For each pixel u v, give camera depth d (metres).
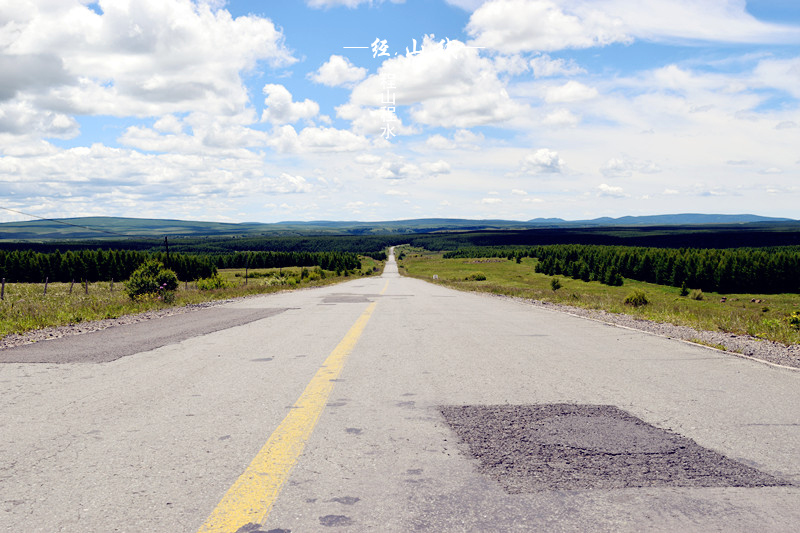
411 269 153.38
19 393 4.63
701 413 3.99
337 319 11.79
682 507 2.39
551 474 2.79
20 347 7.48
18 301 17.52
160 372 5.61
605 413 3.99
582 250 153.50
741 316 12.65
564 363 6.19
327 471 2.83
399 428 3.61
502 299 20.70
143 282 18.31
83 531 2.16
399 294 24.62
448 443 3.29
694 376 5.42
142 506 2.39
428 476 2.76
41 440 3.34
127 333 9.23
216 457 3.03
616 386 4.94
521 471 2.83
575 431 3.53
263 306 16.39
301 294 25.17
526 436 3.43
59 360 6.36
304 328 9.96
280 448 3.19
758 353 6.94
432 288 33.69
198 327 10.15
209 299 21.28
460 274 121.19
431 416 3.92
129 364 6.09
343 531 2.16
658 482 2.69
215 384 5.01
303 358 6.53
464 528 2.18
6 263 89.50
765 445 3.25
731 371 5.69
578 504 2.43
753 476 2.76
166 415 3.92
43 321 11.21
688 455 3.07
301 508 2.38
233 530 2.17
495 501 2.46
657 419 3.82
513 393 4.66
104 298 20.53
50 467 2.88
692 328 10.31
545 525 2.21
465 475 2.78
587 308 15.70
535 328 9.99
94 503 2.42
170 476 2.75
